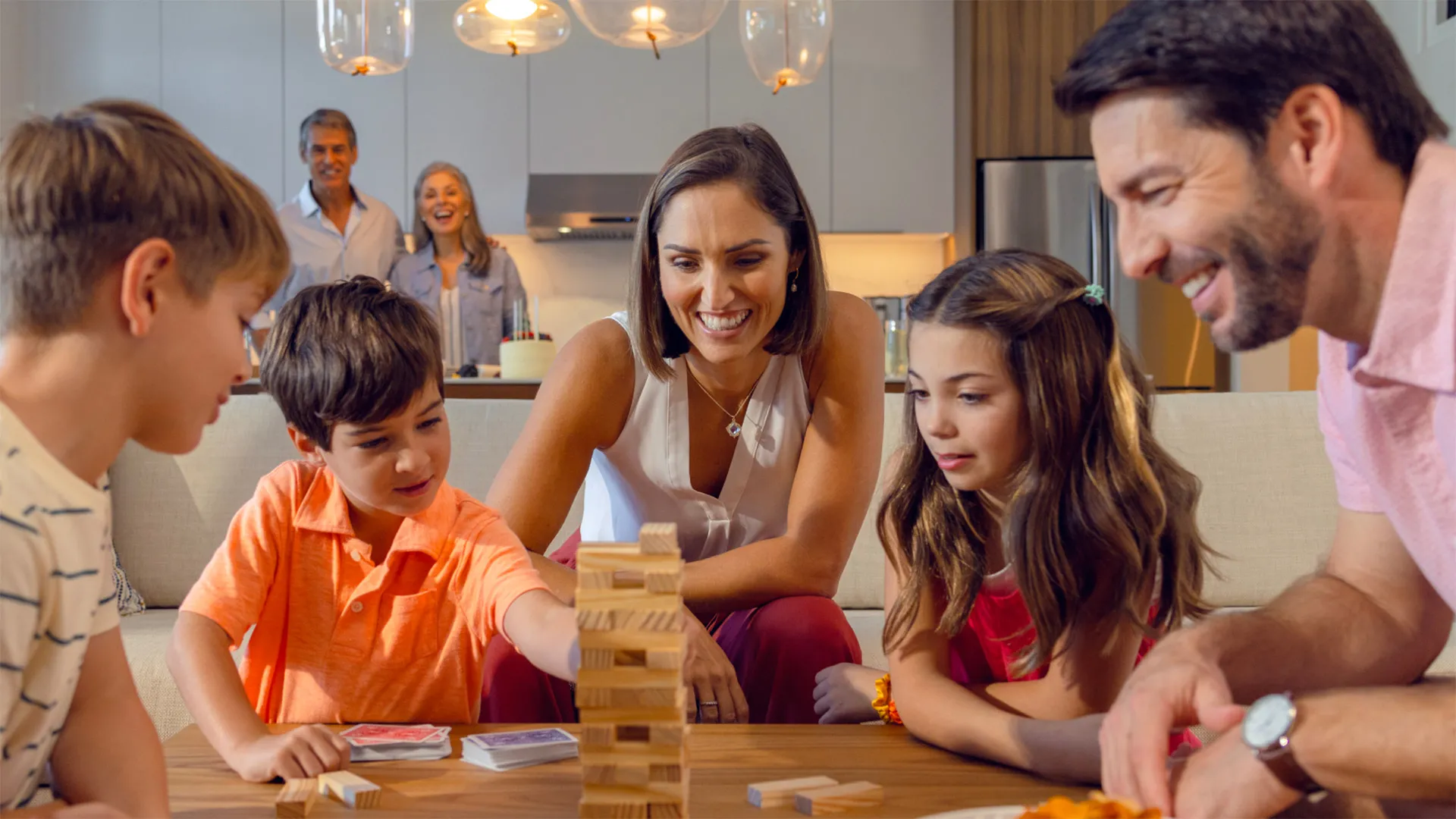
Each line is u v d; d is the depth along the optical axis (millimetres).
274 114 5328
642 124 5355
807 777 937
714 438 1591
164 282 745
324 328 1119
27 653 729
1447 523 801
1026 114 5148
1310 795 729
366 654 1224
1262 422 2309
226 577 1171
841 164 5375
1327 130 686
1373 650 909
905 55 5367
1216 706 780
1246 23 674
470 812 849
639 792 708
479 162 5348
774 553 1498
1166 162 698
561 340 5605
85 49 5320
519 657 1357
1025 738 938
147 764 861
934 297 1099
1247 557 2262
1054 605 1091
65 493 735
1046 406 1075
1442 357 717
